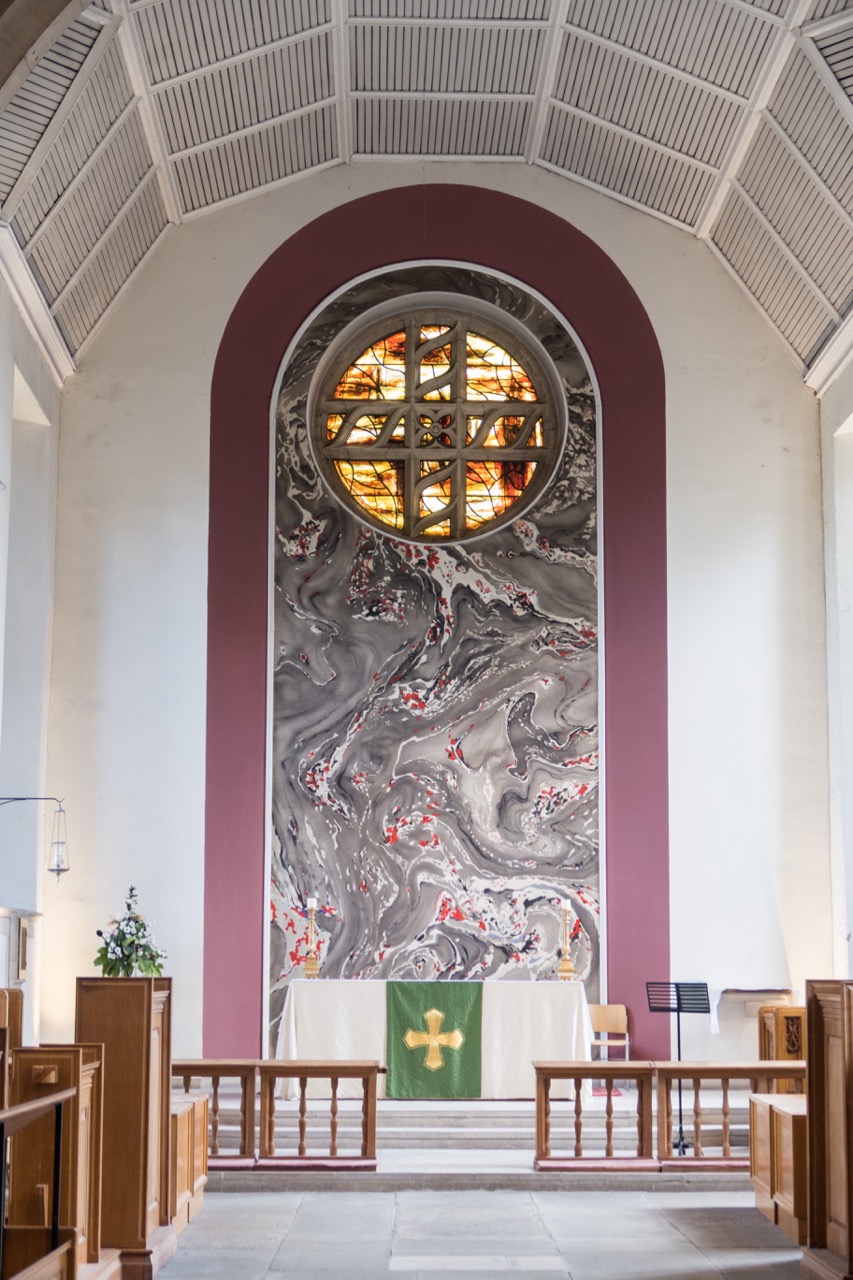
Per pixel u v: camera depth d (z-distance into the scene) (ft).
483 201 43.73
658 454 42.75
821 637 41.96
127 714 41.04
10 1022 24.49
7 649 40.14
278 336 43.19
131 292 42.98
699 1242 24.99
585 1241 25.09
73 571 41.63
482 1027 35.32
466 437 43.57
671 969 40.29
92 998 22.76
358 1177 30.12
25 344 37.40
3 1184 17.19
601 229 43.73
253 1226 26.35
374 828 41.34
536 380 43.91
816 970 40.37
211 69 37.14
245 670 41.55
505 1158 32.22
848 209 36.65
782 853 40.91
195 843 40.47
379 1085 35.42
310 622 42.19
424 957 40.78
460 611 42.42
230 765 41.01
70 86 32.68
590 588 42.55
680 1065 30.86
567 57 39.14
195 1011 39.55
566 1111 35.09
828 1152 22.82
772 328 43.11
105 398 42.42
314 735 41.68
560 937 40.91
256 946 40.37
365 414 43.65
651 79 38.60
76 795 40.57
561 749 41.83
